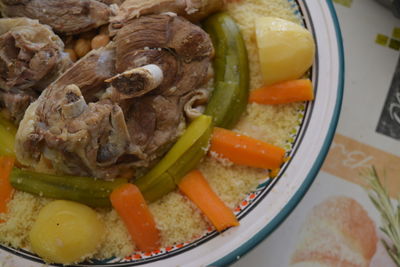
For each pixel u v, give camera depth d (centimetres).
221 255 90
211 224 93
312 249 99
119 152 90
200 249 91
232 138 94
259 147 93
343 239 99
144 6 95
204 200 92
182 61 94
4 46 94
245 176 95
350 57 105
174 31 94
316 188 101
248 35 99
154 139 93
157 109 93
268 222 90
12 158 95
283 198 91
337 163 102
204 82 97
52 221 91
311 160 92
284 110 97
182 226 92
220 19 97
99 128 88
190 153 92
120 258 93
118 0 98
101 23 97
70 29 97
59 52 95
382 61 105
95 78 92
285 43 94
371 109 104
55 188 93
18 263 92
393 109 104
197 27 94
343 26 106
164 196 94
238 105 95
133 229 92
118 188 92
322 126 93
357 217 100
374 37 106
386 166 102
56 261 92
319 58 96
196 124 93
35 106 91
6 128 96
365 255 99
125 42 93
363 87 104
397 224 99
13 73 94
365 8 106
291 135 95
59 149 89
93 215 93
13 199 95
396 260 98
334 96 94
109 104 89
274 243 99
